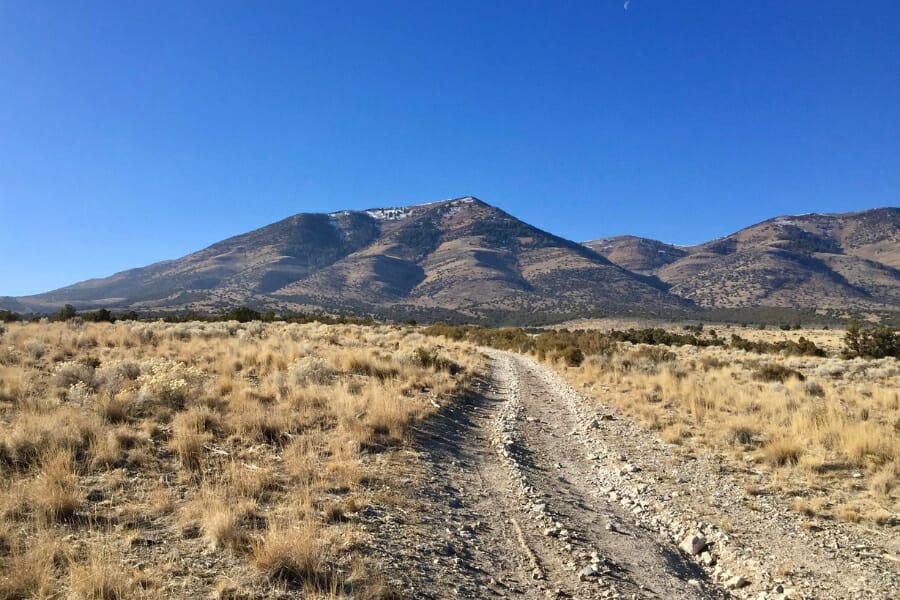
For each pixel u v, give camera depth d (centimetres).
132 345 2061
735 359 3306
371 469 895
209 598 464
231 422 1018
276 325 4078
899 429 1315
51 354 1658
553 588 594
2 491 618
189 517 623
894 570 694
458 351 3300
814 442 1245
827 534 805
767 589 644
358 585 518
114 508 634
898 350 3450
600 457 1220
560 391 2152
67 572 475
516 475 1009
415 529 692
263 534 589
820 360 3319
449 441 1199
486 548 681
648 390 1980
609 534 781
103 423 916
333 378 1630
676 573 677
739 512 893
